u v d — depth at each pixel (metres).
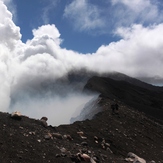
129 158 23.75
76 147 20.58
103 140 29.00
